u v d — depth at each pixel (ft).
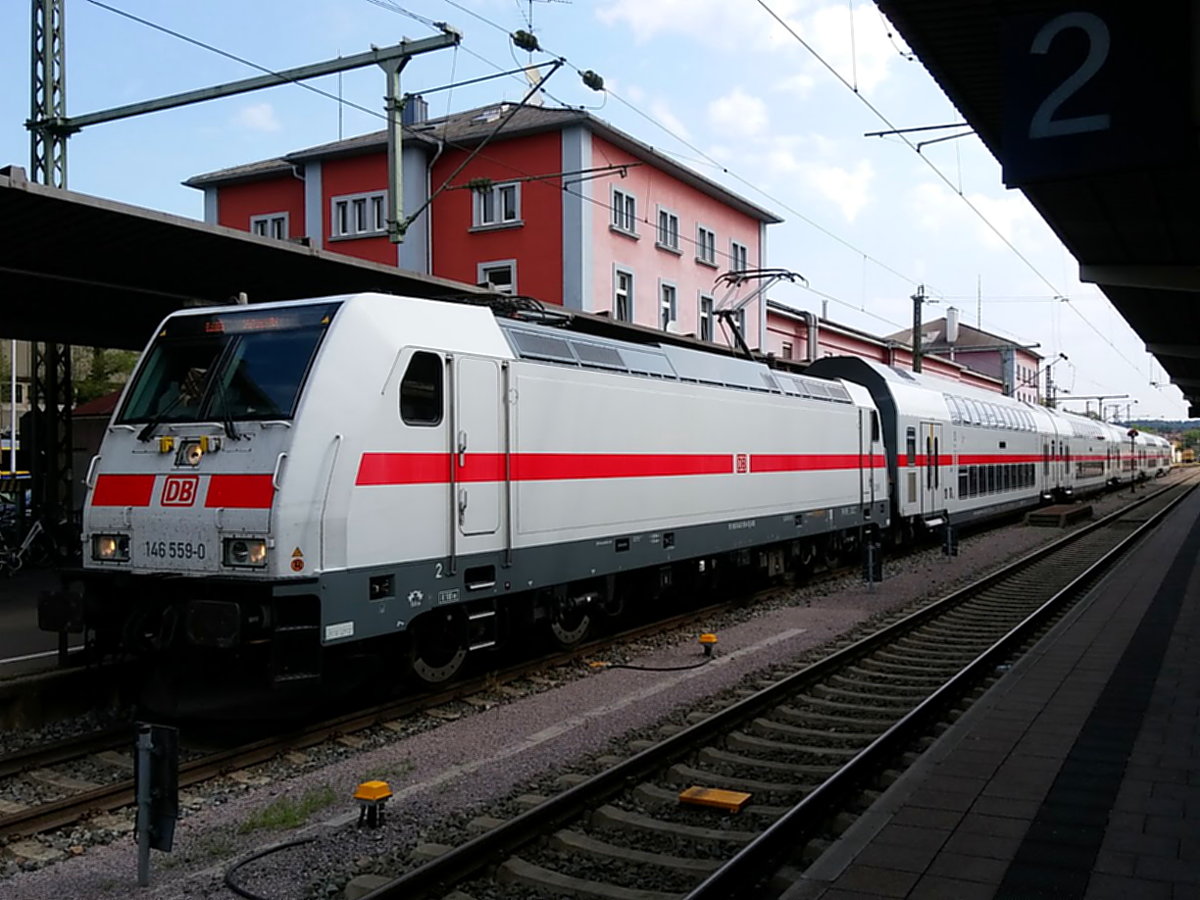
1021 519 117.29
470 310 32.53
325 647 27.63
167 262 39.22
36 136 48.80
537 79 48.42
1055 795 19.89
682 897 16.83
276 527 25.84
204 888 18.03
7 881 18.52
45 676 29.37
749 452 49.11
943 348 229.66
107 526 28.94
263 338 28.89
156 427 28.89
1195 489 198.49
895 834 17.84
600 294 95.55
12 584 48.55
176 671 31.32
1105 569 64.18
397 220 45.60
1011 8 25.93
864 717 29.71
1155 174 34.99
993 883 15.74
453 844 19.06
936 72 30.78
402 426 28.81
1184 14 21.76
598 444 37.65
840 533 62.59
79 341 54.39
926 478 77.15
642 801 22.11
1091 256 50.44
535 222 94.94
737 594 55.52
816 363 74.95
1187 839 17.53
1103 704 27.40
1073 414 161.89
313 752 26.32
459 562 30.71
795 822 19.11
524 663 35.91
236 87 44.91
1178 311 68.49
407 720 29.43
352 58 44.27
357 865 18.66
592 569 37.19
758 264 126.11
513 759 25.49
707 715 28.63
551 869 18.56
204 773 24.30
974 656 38.01
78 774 24.86
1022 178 22.90
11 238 35.12
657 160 103.09
